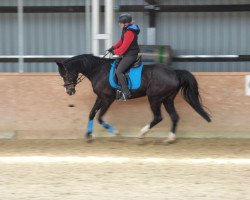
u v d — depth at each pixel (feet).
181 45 61.31
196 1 60.23
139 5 59.98
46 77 43.93
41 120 44.09
